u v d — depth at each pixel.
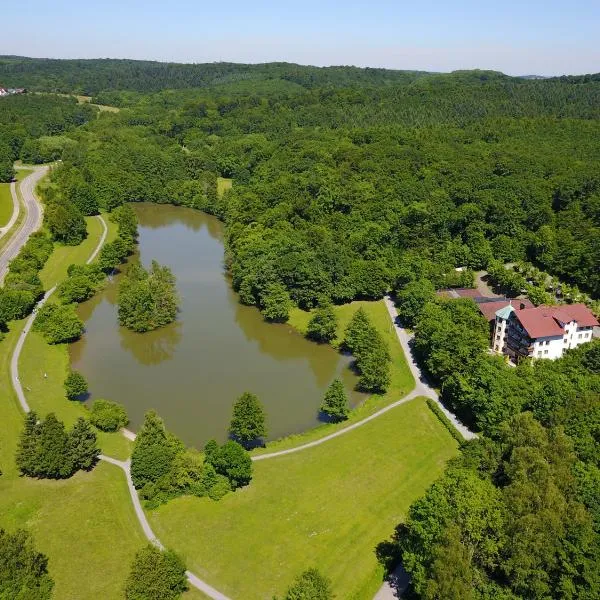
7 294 178.25
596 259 192.25
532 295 186.50
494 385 126.06
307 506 108.00
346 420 136.00
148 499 107.44
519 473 85.94
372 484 114.19
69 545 97.38
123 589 89.25
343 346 175.62
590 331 156.88
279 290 192.25
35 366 154.12
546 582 79.12
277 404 145.62
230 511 106.12
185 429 132.75
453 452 123.75
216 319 193.88
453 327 151.62
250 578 92.06
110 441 125.94
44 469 110.00
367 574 93.00
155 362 165.62
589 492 88.12
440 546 77.06
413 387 149.25
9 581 83.62
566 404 115.69
